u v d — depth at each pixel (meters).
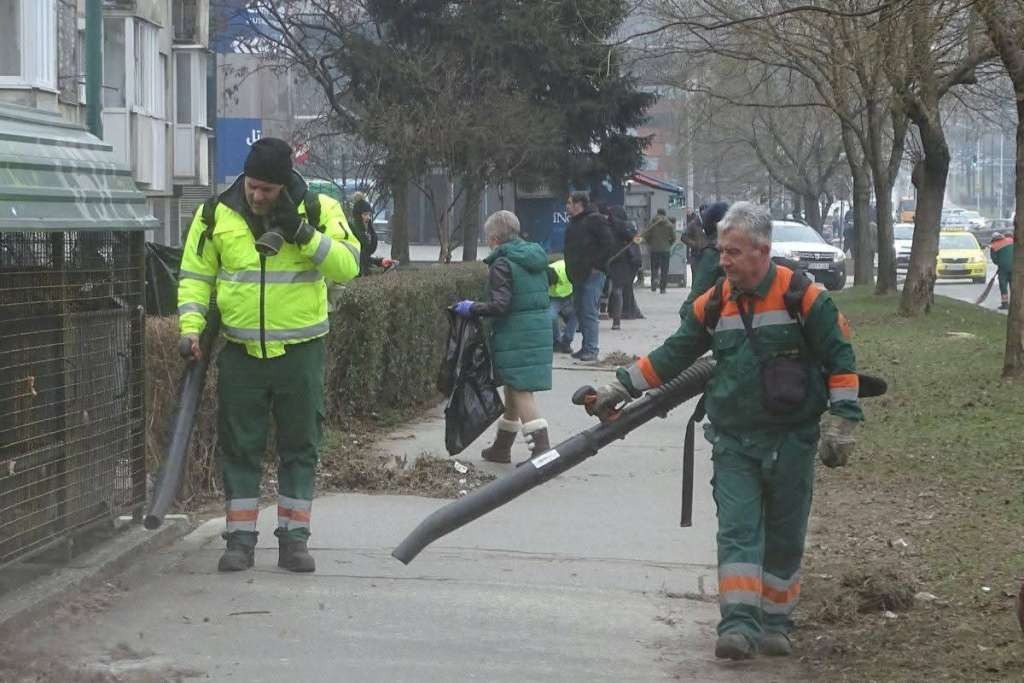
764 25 73.38
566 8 118.88
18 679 17.98
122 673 18.62
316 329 24.34
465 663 19.67
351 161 147.50
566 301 68.38
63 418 22.91
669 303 111.12
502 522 29.31
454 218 157.88
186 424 23.19
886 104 89.75
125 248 25.28
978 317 87.19
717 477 19.83
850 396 19.16
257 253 23.86
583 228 62.94
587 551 26.80
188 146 118.88
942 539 27.39
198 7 118.31
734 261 19.19
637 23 96.94
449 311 34.69
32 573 22.72
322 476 33.06
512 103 115.12
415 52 119.44
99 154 24.62
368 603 22.66
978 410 44.28
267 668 19.16
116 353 24.98
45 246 22.39
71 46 89.81
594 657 20.14
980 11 44.53
